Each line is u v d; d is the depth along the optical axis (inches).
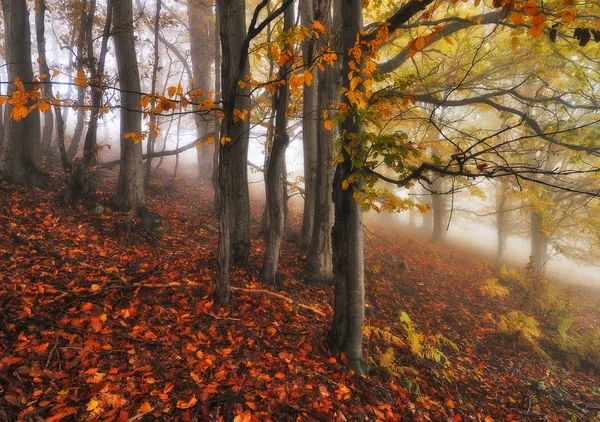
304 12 255.4
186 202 413.1
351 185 147.1
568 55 294.8
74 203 266.7
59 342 123.3
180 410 108.6
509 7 85.8
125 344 132.3
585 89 301.7
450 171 95.3
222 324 166.2
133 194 283.3
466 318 311.3
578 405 208.4
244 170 240.5
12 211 224.1
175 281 191.8
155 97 119.1
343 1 142.6
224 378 128.3
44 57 252.7
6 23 265.9
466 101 260.8
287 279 253.0
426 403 163.5
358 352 166.9
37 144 281.9
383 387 161.5
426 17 113.3
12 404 94.7
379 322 238.7
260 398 123.7
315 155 307.9
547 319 361.1
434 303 324.2
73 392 104.9
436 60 332.8
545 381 228.7
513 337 276.4
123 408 103.3
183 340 145.6
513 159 320.8
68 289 156.6
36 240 197.3
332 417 127.3
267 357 151.0
